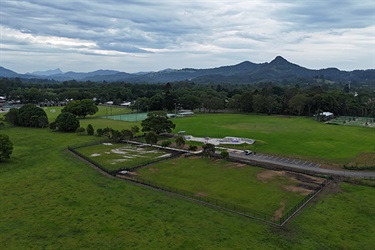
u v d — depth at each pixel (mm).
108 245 36969
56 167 68875
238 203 49688
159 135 108875
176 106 189875
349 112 177750
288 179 61344
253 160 75438
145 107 190750
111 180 60469
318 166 70750
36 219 43344
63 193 53031
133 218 43750
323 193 54031
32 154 80750
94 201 49688
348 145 92875
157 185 57906
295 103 167875
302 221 43469
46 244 37125
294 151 85062
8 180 59750
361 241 38250
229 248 36375
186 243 37344
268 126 131250
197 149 87062
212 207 48219
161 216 44500
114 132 97938
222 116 169875
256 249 36188
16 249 35938
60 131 117250
